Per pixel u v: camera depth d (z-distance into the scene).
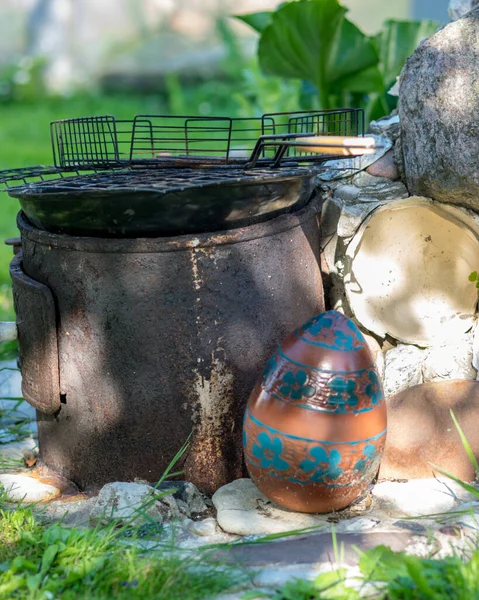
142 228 1.56
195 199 1.54
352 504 1.60
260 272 1.61
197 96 6.68
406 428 1.68
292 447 1.50
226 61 6.92
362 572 1.39
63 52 7.96
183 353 1.58
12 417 2.05
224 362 1.60
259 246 1.60
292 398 1.51
